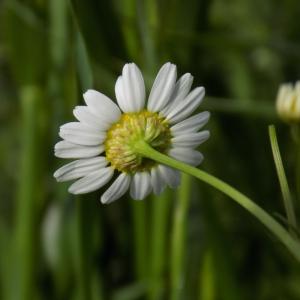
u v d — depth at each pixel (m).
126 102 0.18
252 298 0.29
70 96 0.27
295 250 0.16
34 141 0.28
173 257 0.25
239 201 0.17
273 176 0.29
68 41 0.26
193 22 0.27
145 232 0.27
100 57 0.25
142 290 0.27
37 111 0.28
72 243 0.28
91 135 0.18
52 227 0.29
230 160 0.29
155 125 0.18
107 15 0.24
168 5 0.26
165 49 0.26
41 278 0.30
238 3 0.35
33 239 0.28
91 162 0.18
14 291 0.28
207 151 0.27
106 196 0.18
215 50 0.29
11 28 0.27
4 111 0.37
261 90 0.33
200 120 0.18
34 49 0.27
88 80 0.21
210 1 0.27
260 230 0.29
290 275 0.29
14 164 0.36
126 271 0.30
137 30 0.25
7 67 0.37
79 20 0.21
